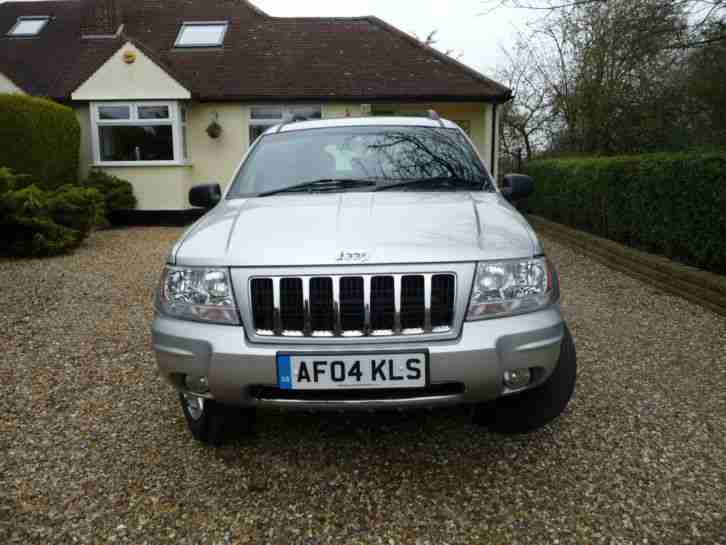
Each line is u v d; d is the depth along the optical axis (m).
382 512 2.43
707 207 5.71
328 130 3.93
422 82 13.83
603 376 3.87
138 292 6.57
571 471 2.71
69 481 2.70
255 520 2.39
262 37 15.50
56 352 4.53
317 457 2.88
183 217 13.48
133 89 12.94
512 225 2.75
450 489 2.58
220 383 2.42
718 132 9.77
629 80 12.76
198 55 14.80
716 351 4.36
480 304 2.42
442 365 2.35
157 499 2.54
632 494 2.52
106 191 12.73
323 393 2.43
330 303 2.42
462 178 3.48
